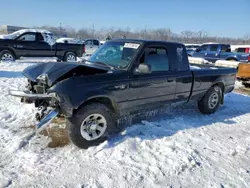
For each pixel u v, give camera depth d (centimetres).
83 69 374
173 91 478
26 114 477
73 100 338
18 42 1320
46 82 358
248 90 932
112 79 380
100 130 381
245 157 375
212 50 1741
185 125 489
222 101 615
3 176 290
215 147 402
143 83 419
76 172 309
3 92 640
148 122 476
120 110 405
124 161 340
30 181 285
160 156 358
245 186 301
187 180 307
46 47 1397
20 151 346
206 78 543
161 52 456
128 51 428
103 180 296
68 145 375
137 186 290
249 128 505
